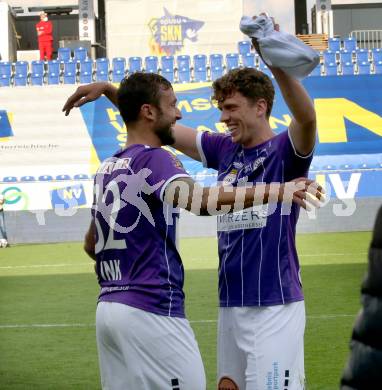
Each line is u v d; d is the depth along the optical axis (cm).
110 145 4212
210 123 4209
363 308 368
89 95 738
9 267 2747
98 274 626
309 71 605
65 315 1716
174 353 592
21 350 1369
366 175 3788
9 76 4462
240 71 685
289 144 661
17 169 4209
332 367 1187
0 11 4884
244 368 689
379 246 364
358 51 4484
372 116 4169
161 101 620
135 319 588
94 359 1286
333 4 5231
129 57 4619
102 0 5497
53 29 5472
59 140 4222
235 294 678
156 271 595
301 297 678
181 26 4769
